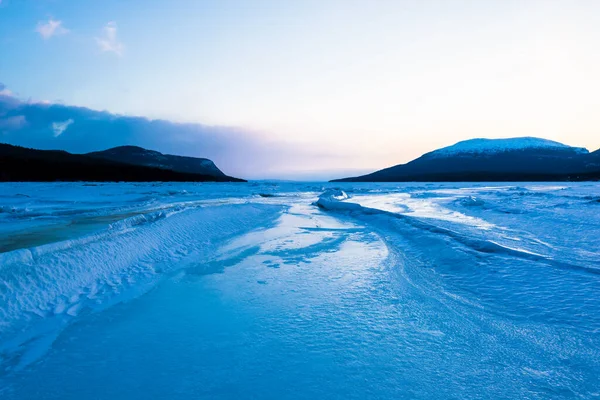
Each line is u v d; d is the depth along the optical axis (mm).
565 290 6195
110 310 6059
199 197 37875
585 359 4059
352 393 3533
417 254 9914
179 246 10930
